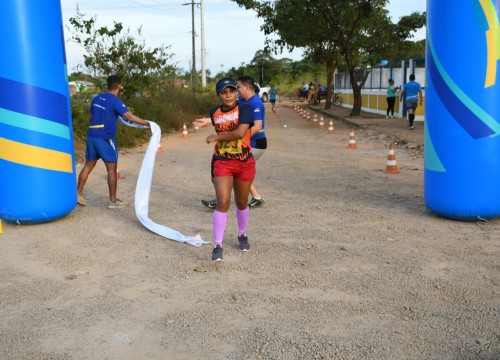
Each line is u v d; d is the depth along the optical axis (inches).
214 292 179.2
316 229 248.8
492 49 229.0
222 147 202.1
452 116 239.3
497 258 203.9
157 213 285.3
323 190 335.0
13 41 236.7
